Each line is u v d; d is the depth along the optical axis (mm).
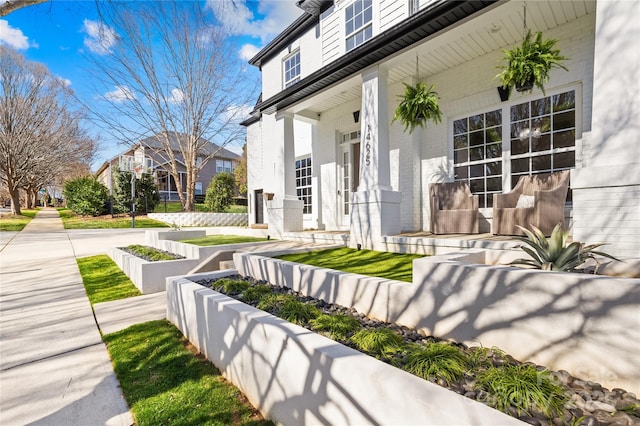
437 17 4148
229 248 6043
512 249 3178
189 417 1949
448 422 1113
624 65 2967
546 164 4984
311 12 8211
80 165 27875
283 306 2627
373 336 1973
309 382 1623
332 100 7664
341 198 8266
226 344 2379
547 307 1790
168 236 8328
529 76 3760
